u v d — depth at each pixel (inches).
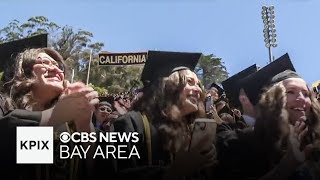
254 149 60.2
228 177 59.4
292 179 59.3
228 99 77.9
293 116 61.7
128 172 53.7
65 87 51.1
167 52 61.9
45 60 50.5
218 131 63.6
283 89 61.8
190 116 59.0
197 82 59.4
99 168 53.4
